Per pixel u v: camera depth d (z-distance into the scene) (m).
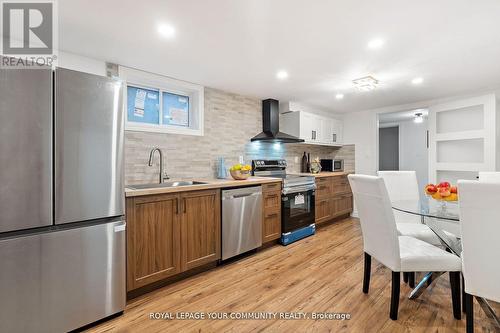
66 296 1.51
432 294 2.00
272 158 4.16
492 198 1.17
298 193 3.46
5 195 1.31
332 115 5.07
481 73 2.77
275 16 1.68
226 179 3.12
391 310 1.68
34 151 1.39
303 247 3.15
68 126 1.50
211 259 2.46
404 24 1.77
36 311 1.42
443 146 3.76
